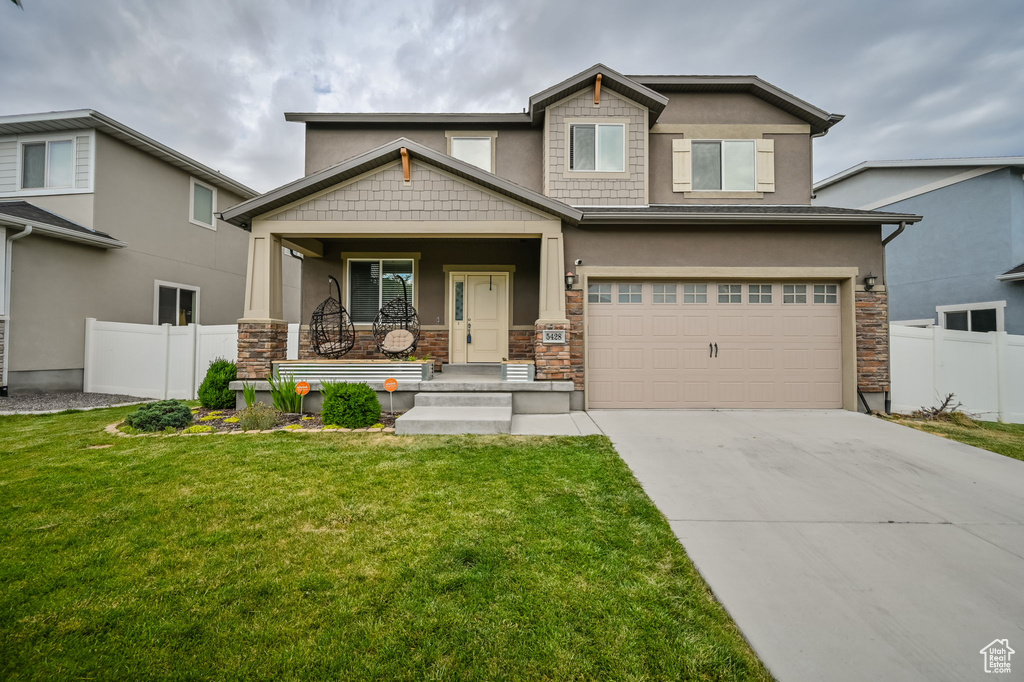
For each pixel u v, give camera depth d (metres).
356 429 6.30
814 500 3.96
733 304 8.07
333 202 7.70
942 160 11.98
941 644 2.19
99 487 4.01
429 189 7.71
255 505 3.66
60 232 9.16
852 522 3.54
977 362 8.28
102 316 10.46
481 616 2.32
